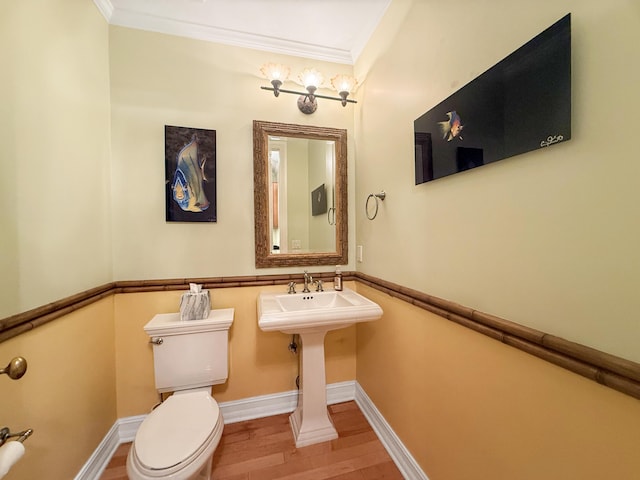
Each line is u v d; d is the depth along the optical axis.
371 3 1.42
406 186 1.30
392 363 1.43
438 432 1.10
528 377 0.75
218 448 1.46
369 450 1.45
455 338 1.01
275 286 1.73
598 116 0.58
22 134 0.91
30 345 0.94
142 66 1.51
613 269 0.56
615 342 0.56
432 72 1.11
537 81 0.69
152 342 1.38
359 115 1.79
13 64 0.88
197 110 1.59
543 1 0.68
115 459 1.40
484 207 0.87
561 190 0.65
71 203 1.16
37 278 0.97
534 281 0.72
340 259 1.85
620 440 0.56
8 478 0.85
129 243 1.51
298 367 1.78
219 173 1.63
